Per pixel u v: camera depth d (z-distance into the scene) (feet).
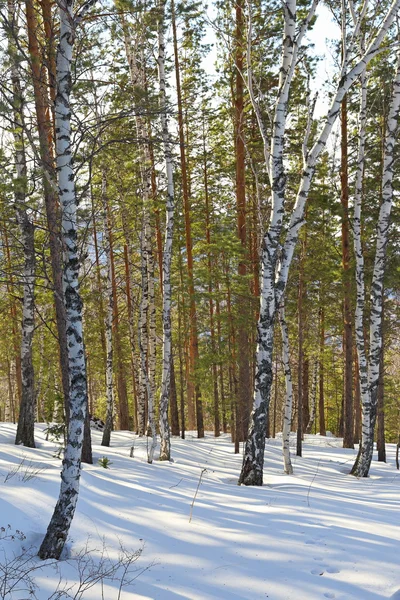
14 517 16.62
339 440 64.95
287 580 12.46
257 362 26.68
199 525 17.31
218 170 60.90
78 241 17.84
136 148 34.47
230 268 50.98
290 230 26.63
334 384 94.94
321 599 11.39
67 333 15.55
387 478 32.19
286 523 16.98
